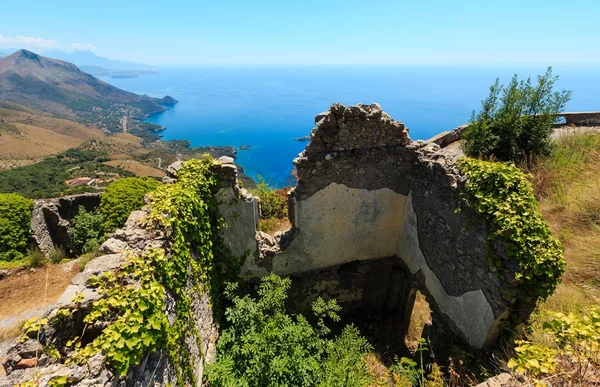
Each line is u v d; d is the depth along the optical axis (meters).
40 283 9.78
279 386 5.30
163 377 4.02
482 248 5.65
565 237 6.86
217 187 6.61
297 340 5.85
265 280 6.69
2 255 10.86
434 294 7.19
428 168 6.89
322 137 6.76
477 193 5.64
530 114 10.09
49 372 2.77
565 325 3.48
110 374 2.92
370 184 7.46
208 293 6.44
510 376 3.49
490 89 10.73
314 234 7.59
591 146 9.98
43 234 12.10
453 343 6.59
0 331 7.91
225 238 7.12
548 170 8.85
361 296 8.84
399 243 8.34
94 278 3.61
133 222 4.75
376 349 7.83
